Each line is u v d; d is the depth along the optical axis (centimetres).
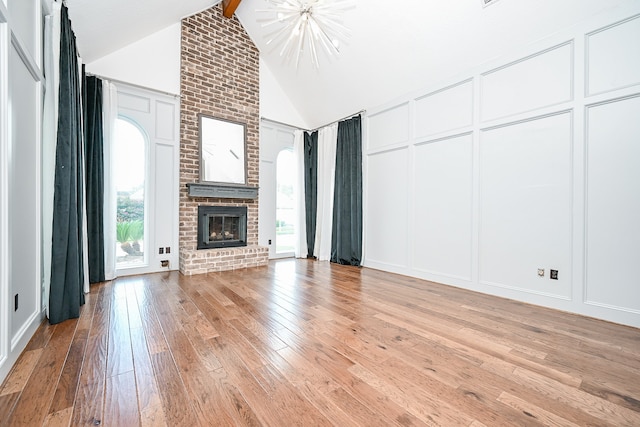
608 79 234
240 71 474
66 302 221
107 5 265
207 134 432
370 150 453
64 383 140
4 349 144
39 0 195
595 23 238
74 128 234
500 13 270
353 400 131
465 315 245
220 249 431
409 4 302
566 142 258
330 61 420
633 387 144
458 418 120
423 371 157
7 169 146
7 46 144
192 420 117
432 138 365
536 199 277
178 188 409
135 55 374
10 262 149
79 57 285
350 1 322
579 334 207
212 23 442
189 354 171
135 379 145
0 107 142
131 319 225
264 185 513
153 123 388
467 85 329
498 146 304
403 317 238
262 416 120
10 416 117
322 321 227
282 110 536
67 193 217
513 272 292
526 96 281
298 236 544
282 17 254
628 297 226
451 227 348
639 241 222
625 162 228
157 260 394
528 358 172
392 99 414
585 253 247
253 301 275
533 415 123
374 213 449
